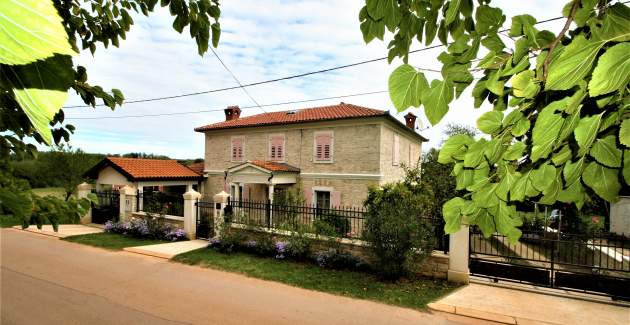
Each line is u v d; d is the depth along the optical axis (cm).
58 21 31
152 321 503
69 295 604
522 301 577
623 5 59
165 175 1678
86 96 165
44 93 40
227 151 1842
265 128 1712
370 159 1414
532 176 94
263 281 684
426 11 99
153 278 704
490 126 90
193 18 159
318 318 518
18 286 646
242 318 516
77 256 878
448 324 500
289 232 867
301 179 1593
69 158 1628
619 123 69
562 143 83
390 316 524
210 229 1062
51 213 144
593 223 1195
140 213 1204
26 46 30
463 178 108
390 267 662
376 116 1395
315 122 1542
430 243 667
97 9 158
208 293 620
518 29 75
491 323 505
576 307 556
